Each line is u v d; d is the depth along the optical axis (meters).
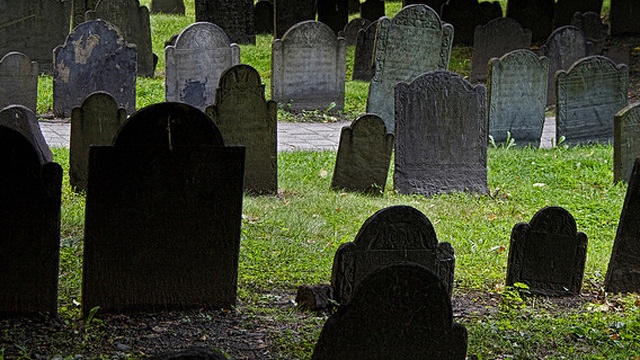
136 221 7.90
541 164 16.86
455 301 9.37
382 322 6.28
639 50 28.70
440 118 14.58
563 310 9.34
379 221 8.46
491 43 25.81
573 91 18.91
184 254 8.10
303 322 8.21
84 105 12.88
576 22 28.23
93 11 23.56
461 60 28.30
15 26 22.97
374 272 6.21
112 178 7.76
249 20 28.25
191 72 20.50
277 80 21.56
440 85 14.52
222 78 13.34
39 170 7.56
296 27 21.47
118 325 7.79
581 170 16.56
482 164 14.87
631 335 8.48
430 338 6.41
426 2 31.59
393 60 20.08
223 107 13.38
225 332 7.80
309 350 7.49
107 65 20.08
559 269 9.73
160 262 8.04
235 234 8.21
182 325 7.89
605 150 18.30
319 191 14.12
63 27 23.47
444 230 12.23
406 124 14.44
